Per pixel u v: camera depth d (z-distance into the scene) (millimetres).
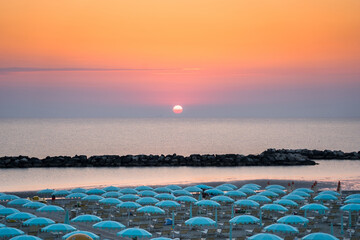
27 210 43750
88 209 44531
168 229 36188
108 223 30688
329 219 40312
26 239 26875
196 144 178625
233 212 40719
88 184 66750
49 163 92375
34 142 181500
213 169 90188
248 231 35375
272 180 70125
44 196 53250
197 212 41938
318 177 76688
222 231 35156
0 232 28594
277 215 41812
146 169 89250
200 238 31578
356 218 41594
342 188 62625
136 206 38688
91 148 158875
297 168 92688
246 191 49094
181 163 96750
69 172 83062
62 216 41188
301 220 32375
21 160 91250
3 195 43156
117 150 152375
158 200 41969
